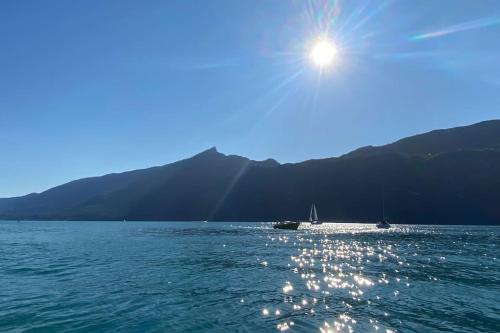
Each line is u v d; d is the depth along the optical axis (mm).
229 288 26266
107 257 46562
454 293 25000
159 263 40438
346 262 41062
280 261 42031
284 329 17047
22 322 17969
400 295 24188
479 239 84938
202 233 114688
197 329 17016
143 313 19594
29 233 118125
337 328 17234
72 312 19719
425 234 107250
